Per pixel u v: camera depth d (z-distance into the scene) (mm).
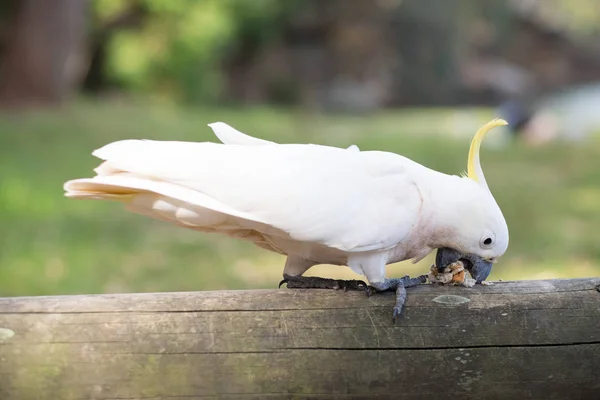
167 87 23109
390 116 22062
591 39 33750
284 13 26172
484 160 13289
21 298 2652
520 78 28953
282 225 2719
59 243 7824
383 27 27016
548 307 2768
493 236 2914
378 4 26781
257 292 2770
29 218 8781
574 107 23422
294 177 2742
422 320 2734
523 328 2732
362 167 2842
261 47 26344
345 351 2670
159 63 22844
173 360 2590
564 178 11719
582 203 9969
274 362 2633
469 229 2898
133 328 2604
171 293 2736
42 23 18031
